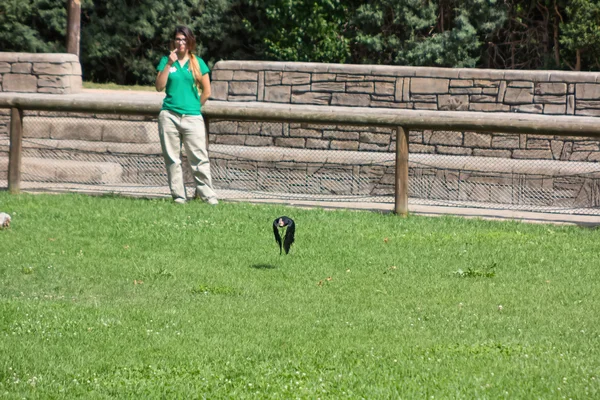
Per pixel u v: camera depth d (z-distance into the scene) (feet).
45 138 86.84
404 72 80.74
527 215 66.64
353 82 81.82
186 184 79.10
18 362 31.68
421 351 33.50
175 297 41.68
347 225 59.57
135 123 85.51
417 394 28.86
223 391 29.22
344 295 42.45
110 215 61.26
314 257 50.42
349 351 33.58
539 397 28.48
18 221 58.59
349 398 28.43
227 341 34.76
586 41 132.36
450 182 74.74
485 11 141.59
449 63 141.18
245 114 68.13
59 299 40.83
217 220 60.34
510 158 77.05
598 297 42.57
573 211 69.21
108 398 28.55
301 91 82.74
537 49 149.07
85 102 70.23
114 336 35.06
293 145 81.41
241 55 165.68
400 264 49.16
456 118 63.57
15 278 44.42
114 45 164.55
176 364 31.96
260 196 74.28
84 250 51.03
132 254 50.31
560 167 72.59
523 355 32.91
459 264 49.32
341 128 80.12
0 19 161.17
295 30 146.82
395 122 64.39
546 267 48.93
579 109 77.61
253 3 157.48
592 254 52.13
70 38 122.83
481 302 41.32
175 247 52.37
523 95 78.74
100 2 169.07
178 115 66.69
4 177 83.92
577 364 31.83
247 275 46.16
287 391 29.04
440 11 146.10
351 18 146.51
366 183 76.43
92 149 83.51
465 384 29.78
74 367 31.48
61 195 70.08
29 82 90.94
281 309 39.78
